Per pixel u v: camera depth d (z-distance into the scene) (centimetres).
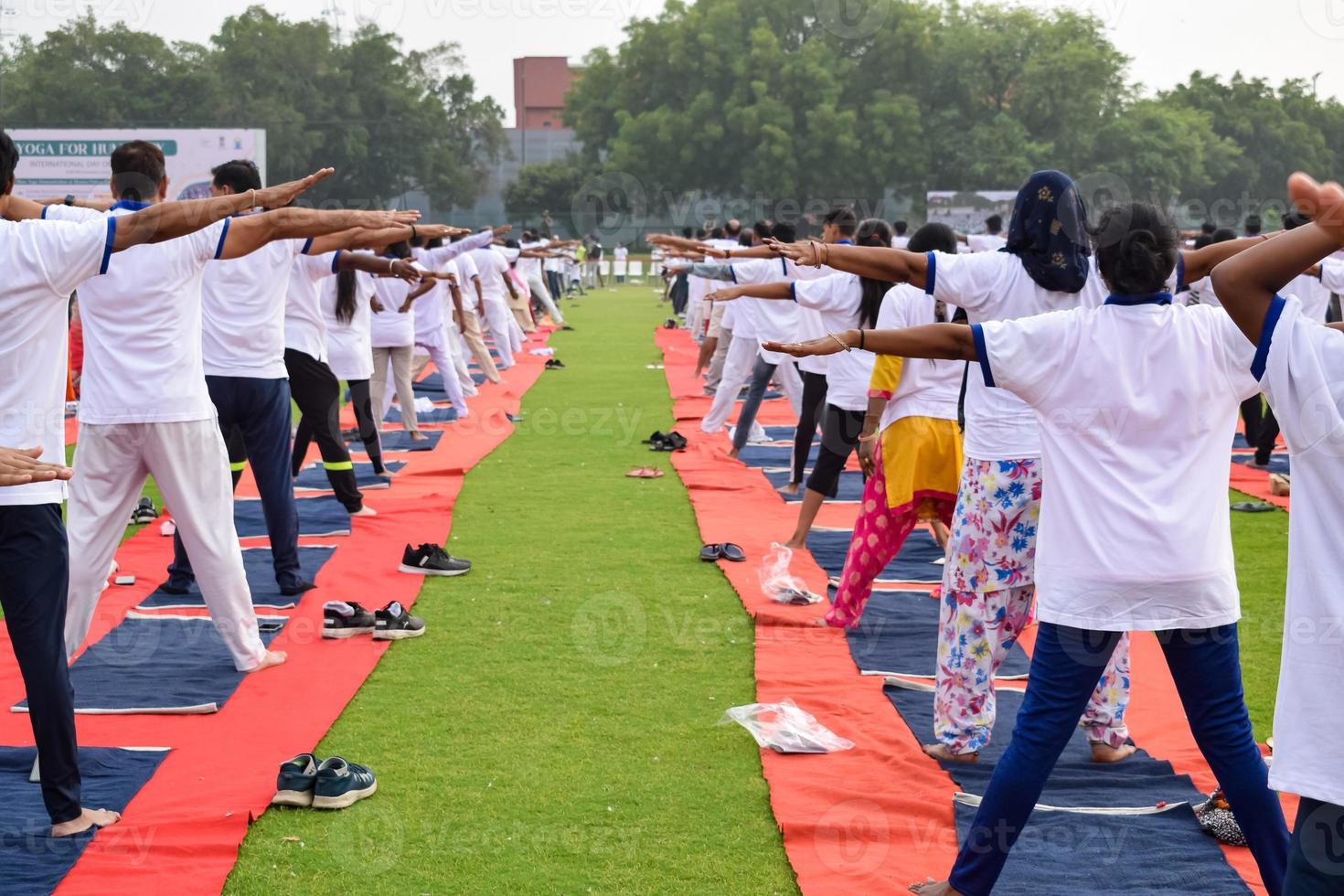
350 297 945
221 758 457
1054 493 351
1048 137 5312
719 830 408
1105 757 461
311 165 4591
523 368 1825
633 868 383
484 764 457
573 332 2481
